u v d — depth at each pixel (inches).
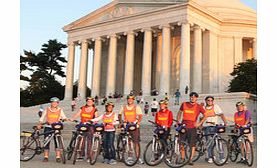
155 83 2743.6
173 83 2743.6
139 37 2992.1
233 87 2343.8
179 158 627.8
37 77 3951.8
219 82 2691.9
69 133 1238.3
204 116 655.1
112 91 2687.0
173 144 633.0
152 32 2620.6
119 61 2952.8
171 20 2421.3
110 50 2736.2
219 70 2706.7
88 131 645.9
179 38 2741.1
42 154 770.2
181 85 2300.7
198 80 2436.0
